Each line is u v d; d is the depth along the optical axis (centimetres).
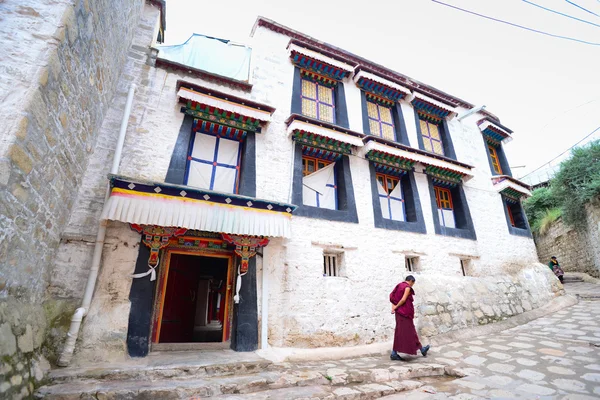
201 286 1220
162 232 549
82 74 459
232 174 725
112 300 499
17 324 339
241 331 566
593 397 356
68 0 394
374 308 714
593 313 788
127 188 503
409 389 424
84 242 510
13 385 298
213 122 706
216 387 389
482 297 859
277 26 909
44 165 383
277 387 415
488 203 1101
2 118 316
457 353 597
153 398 362
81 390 351
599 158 1229
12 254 332
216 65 816
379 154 878
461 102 1241
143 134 635
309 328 625
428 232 896
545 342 603
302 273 664
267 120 729
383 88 1009
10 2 367
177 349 547
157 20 786
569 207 1336
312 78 928
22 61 347
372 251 772
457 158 1112
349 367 506
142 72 689
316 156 838
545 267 1090
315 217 731
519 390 393
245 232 564
